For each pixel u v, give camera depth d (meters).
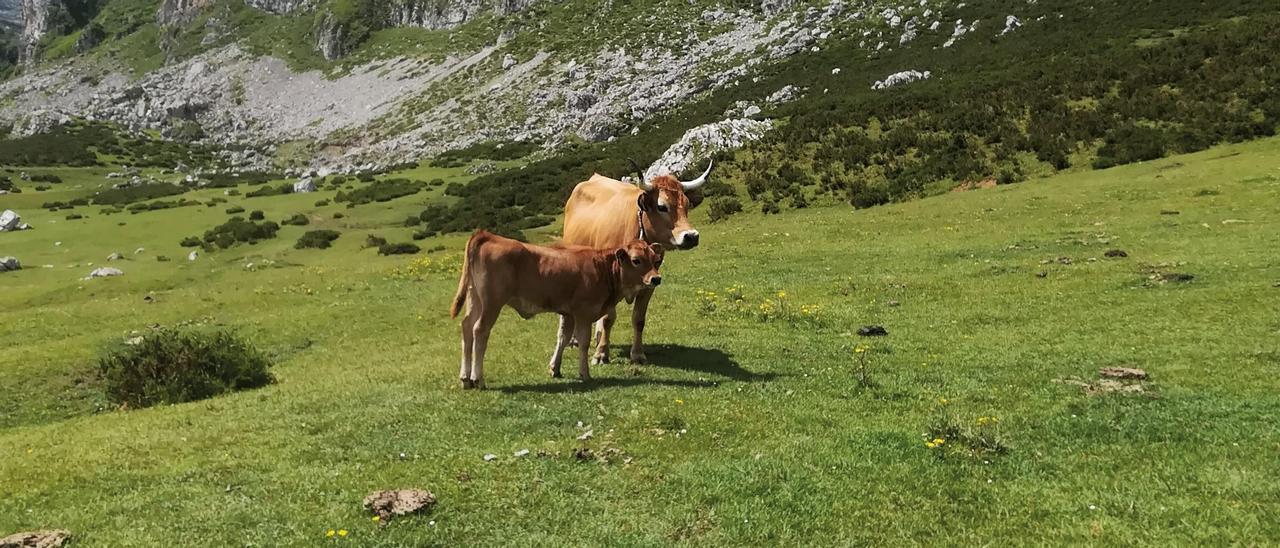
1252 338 11.72
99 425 10.67
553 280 10.35
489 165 79.00
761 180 41.47
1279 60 39.16
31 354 16.47
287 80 166.75
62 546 6.11
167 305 22.27
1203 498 6.21
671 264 24.84
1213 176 28.34
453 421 8.98
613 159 62.03
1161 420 8.13
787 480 6.92
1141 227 22.56
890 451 7.53
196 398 13.14
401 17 178.62
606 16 140.75
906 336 13.72
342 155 117.50
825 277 20.62
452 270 27.72
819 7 111.94
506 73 129.50
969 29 77.44
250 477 7.44
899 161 39.91
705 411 9.01
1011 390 9.77
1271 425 7.78
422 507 6.51
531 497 6.72
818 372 11.14
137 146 131.88
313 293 23.81
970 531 5.95
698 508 6.49
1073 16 69.50
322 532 6.20
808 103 57.69
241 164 119.38
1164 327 12.91
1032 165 36.41
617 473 7.21
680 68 106.75
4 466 8.29
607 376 11.09
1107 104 39.97
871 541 5.89
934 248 23.20
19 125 151.38
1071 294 15.96
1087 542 5.69
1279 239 18.88
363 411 9.64
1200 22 56.19
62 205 76.25
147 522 6.48
